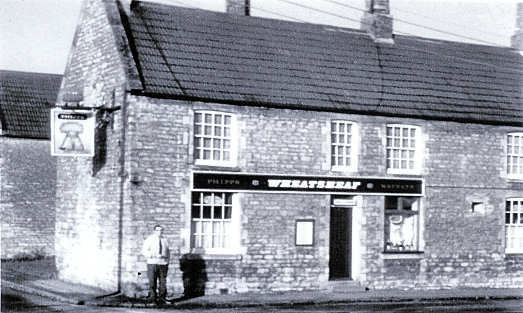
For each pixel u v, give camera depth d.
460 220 29.34
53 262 34.88
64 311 20.94
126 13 26.27
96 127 25.84
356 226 27.66
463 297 26.25
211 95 25.28
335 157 27.52
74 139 24.70
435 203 28.92
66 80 29.02
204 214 25.48
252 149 25.97
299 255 26.53
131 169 24.22
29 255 37.06
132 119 24.30
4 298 23.83
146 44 25.73
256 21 28.83
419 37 31.83
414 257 28.41
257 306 23.09
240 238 25.62
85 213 26.77
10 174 37.00
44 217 37.50
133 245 24.14
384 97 28.39
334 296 25.27
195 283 24.97
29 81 39.44
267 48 27.95
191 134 25.06
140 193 24.30
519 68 32.47
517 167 30.77
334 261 27.48
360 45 30.00
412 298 25.47
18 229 36.94
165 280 23.00
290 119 26.58
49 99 39.19
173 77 25.19
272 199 26.20
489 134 30.02
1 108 37.56
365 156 27.72
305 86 27.28
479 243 29.70
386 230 28.27
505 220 30.42
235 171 25.66
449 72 30.72
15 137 37.09
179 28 26.92
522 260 30.53
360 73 28.83
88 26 27.44
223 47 27.09
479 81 31.00
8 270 31.33
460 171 29.41
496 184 30.09
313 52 28.72
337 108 27.16
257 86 26.42
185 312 21.14
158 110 24.66
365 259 27.58
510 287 30.17
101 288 25.36
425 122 28.81
